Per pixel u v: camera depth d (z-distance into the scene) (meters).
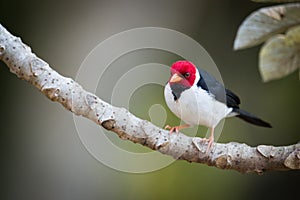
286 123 10.97
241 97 11.27
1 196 10.19
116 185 10.28
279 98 11.02
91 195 10.20
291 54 3.80
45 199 10.20
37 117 10.41
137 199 10.26
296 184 10.98
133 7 10.90
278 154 4.80
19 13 10.66
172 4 11.12
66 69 10.60
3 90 10.45
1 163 10.26
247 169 4.94
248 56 11.36
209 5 11.47
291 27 3.65
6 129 10.38
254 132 10.80
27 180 10.25
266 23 3.64
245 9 11.38
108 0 10.82
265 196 10.91
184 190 10.34
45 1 10.72
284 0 3.59
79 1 10.75
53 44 10.68
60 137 10.29
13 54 4.75
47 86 4.76
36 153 10.31
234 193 10.52
